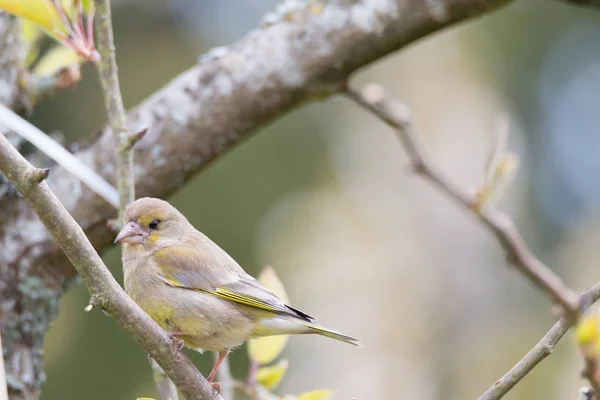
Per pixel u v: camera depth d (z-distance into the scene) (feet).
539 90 59.00
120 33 49.83
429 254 48.29
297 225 48.57
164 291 22.84
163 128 24.18
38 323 22.95
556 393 45.83
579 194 60.34
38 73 24.84
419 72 51.70
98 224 23.84
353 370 45.83
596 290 15.11
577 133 60.59
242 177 48.26
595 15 57.98
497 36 56.65
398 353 46.44
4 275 22.58
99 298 16.30
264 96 24.41
